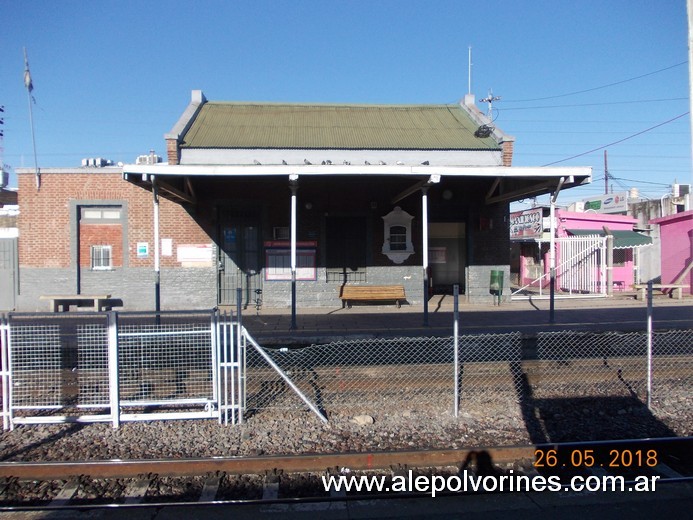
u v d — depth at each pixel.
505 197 14.82
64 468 5.28
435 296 16.98
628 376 8.57
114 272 15.05
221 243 15.37
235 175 11.53
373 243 15.57
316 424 6.68
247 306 15.37
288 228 15.37
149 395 7.24
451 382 8.19
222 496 4.98
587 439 6.26
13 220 16.22
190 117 16.33
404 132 16.72
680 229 18.61
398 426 6.62
